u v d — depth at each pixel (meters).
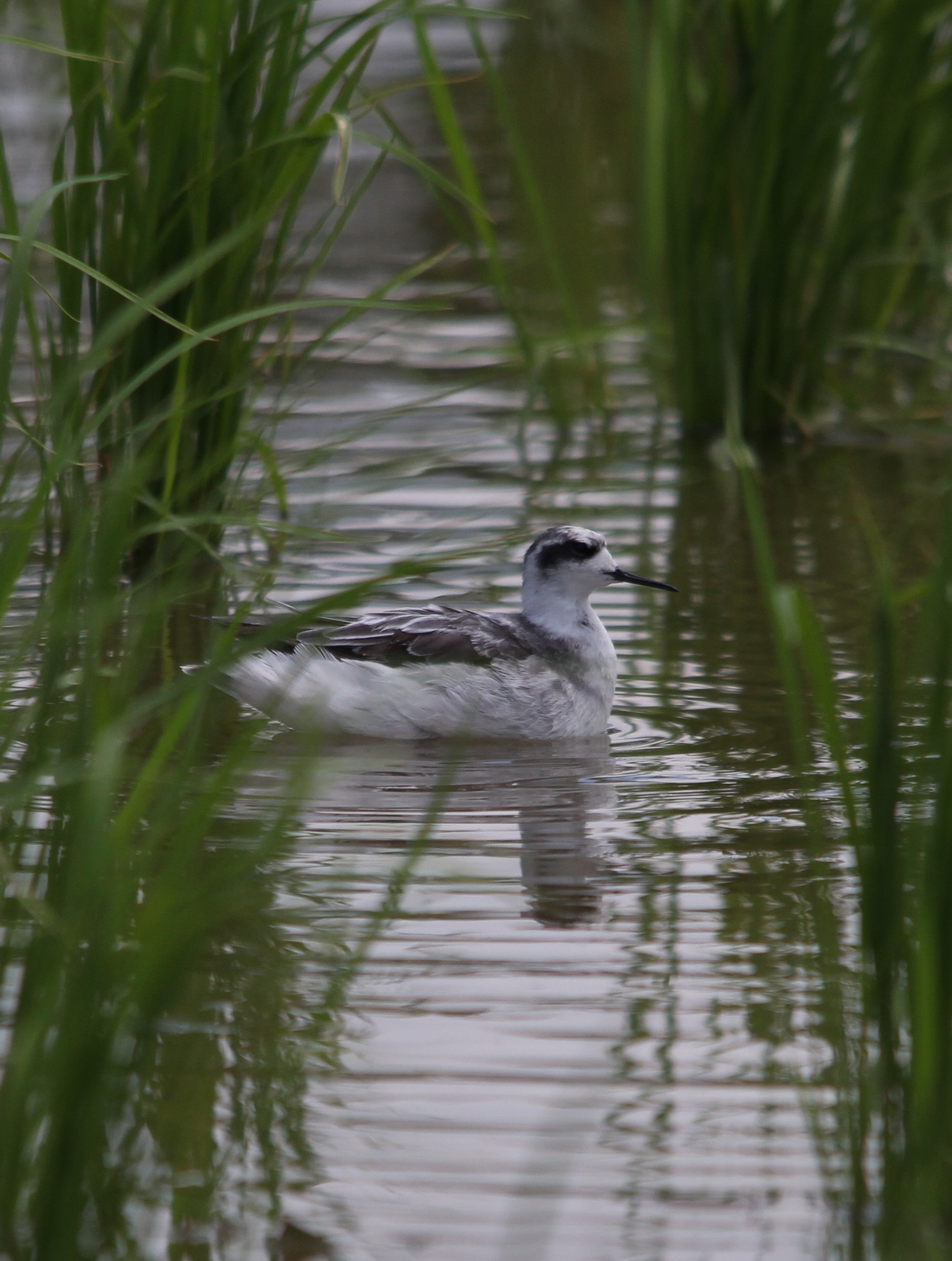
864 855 7.56
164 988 6.88
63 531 14.59
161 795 9.86
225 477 14.76
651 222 18.25
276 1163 6.94
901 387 20.88
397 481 17.34
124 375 14.12
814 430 19.36
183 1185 6.80
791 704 7.98
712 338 18.75
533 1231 6.53
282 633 7.41
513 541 12.98
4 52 34.88
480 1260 6.37
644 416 20.11
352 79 12.66
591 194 28.47
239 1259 6.38
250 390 18.89
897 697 7.54
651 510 16.92
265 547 15.71
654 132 17.89
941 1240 6.46
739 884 9.49
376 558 15.38
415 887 9.45
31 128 29.16
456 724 12.00
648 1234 6.52
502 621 12.59
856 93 17.73
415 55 36.09
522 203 27.67
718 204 18.14
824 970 8.45
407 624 12.45
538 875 9.63
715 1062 7.64
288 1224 6.58
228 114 13.72
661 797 10.88
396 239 25.75
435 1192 6.77
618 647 13.66
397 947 8.75
